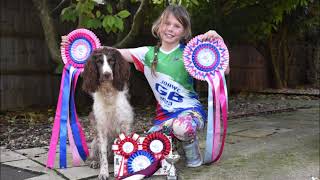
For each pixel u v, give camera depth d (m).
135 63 3.52
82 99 7.38
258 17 8.19
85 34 3.56
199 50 3.41
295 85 12.65
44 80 7.21
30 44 7.00
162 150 3.24
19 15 6.85
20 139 4.73
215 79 3.44
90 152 3.62
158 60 3.44
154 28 3.51
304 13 10.61
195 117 3.39
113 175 3.33
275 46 11.46
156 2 4.53
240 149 4.20
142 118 6.22
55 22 6.92
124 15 4.75
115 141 3.25
